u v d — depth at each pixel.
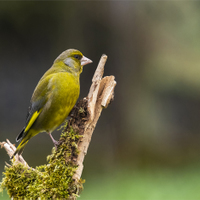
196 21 18.77
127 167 15.27
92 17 16.38
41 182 4.63
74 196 4.55
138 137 17.09
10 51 16.28
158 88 18.14
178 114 18.97
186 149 17.56
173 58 18.23
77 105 4.97
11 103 16.59
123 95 17.38
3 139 15.97
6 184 4.77
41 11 15.24
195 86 18.70
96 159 15.87
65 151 4.69
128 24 17.09
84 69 17.19
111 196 10.62
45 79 5.84
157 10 17.69
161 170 14.38
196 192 10.58
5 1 14.23
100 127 17.14
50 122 5.86
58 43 16.58
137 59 17.50
